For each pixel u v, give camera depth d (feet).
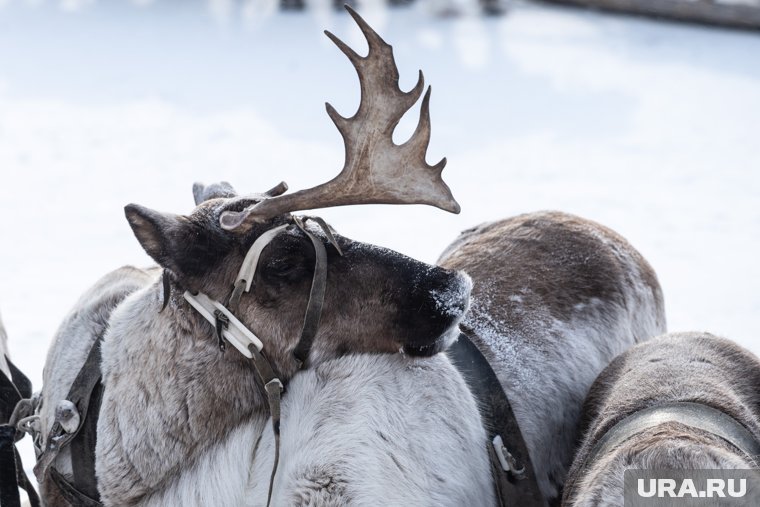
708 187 49.78
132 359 14.92
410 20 89.86
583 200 47.65
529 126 61.11
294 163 53.01
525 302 17.60
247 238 14.47
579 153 55.83
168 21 91.15
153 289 15.38
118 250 41.09
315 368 14.78
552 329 17.37
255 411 14.75
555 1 95.91
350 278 14.52
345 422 14.35
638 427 12.92
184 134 58.85
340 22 89.97
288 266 14.42
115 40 83.92
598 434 13.84
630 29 87.61
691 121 61.77
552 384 16.85
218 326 14.35
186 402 14.51
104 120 61.93
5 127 60.49
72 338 16.74
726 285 37.01
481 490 15.11
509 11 93.86
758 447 12.82
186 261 14.25
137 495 14.82
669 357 15.39
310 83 70.23
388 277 14.46
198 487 14.49
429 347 14.58
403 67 74.95
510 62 76.54
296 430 14.49
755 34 85.76
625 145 57.31
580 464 14.05
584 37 84.89
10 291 36.73
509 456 15.28
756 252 40.65
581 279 18.26
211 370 14.55
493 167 53.16
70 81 71.15
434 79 71.82
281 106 64.54
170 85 70.13
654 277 19.97
